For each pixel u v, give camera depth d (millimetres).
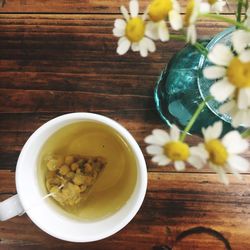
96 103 257
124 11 163
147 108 255
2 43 263
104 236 212
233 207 249
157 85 247
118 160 245
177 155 153
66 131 240
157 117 254
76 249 252
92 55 260
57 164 238
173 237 249
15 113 258
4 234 252
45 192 235
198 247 248
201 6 146
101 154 246
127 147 240
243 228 248
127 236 250
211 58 146
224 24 253
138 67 258
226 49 145
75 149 245
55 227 219
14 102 259
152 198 251
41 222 217
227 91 146
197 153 151
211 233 248
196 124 217
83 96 258
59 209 234
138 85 257
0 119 258
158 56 257
